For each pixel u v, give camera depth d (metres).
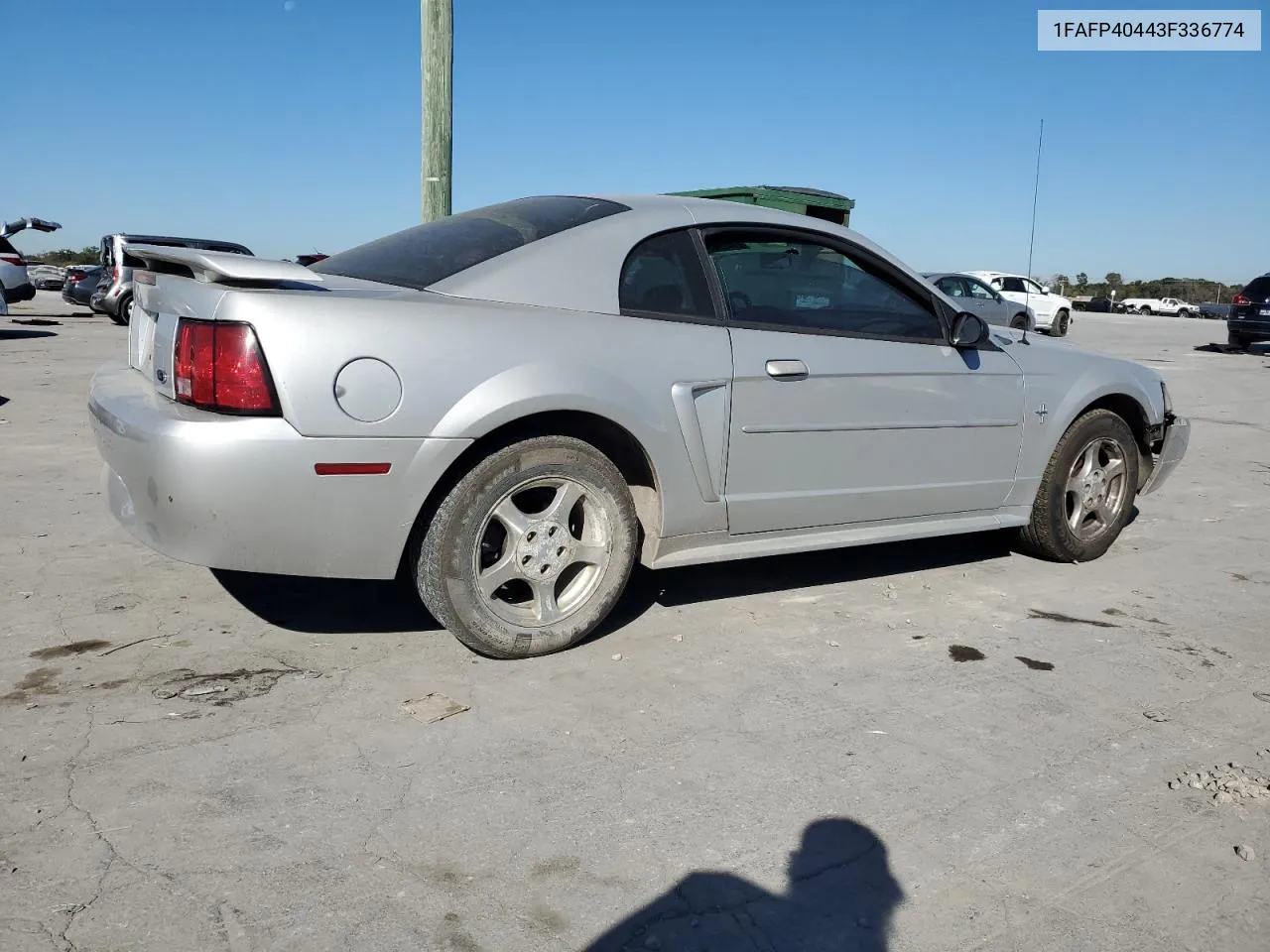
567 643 3.59
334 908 2.18
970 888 2.35
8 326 18.44
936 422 4.33
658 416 3.56
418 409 3.12
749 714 3.20
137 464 3.06
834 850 2.47
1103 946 2.17
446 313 3.22
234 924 2.11
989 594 4.53
